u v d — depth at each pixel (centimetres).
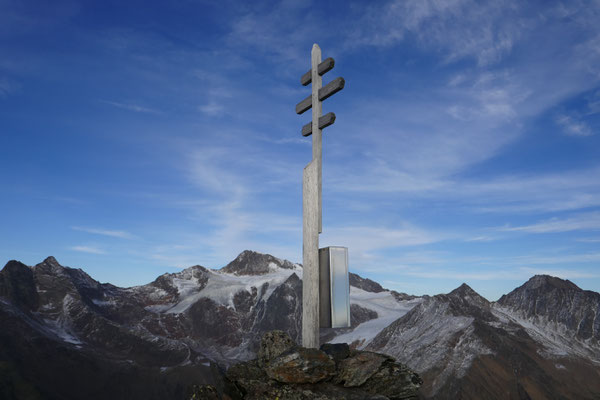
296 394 252
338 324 289
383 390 259
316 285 298
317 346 293
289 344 292
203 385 279
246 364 285
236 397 264
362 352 284
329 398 249
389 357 276
